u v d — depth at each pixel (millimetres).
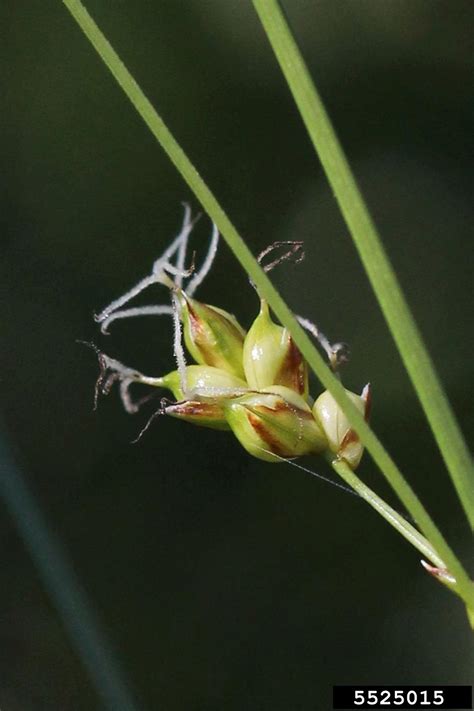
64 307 107
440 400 53
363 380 104
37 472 103
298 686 96
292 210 109
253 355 59
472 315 106
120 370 60
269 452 58
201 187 53
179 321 60
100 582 100
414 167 110
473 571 96
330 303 106
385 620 97
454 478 53
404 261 108
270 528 101
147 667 98
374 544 100
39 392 105
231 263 106
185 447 104
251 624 98
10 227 109
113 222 109
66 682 92
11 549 94
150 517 102
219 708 96
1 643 94
